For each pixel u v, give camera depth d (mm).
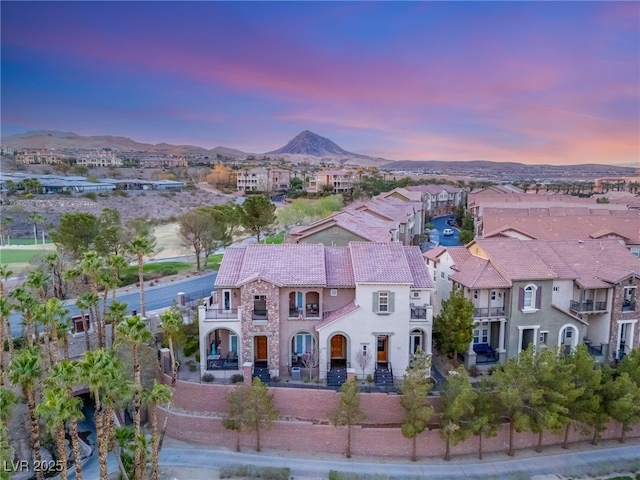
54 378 23219
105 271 41969
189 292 57719
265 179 194500
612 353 40594
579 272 41219
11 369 26500
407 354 36594
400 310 36188
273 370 36531
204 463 31453
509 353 38844
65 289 55500
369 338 36438
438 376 37875
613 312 40219
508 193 140000
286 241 69688
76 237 59344
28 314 34531
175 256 80500
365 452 32750
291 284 36094
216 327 36344
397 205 90375
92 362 22562
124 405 33281
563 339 39969
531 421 31469
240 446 33312
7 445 23594
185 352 40406
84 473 30344
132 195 144750
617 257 43469
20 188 138000
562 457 33031
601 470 31531
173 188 171625
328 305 38094
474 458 32750
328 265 38875
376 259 38250
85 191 141625
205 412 34562
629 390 32469
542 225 63406
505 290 39250
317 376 36719
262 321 36188
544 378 31312
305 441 33062
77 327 43469
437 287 47375
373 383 35906
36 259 54531
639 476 31203
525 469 31609
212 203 157375
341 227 56250
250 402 31328
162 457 32031
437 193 145875
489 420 31469
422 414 30312
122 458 29594
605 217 65188
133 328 25719
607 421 32656
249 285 35844
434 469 31391
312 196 164875
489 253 41281
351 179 184125
